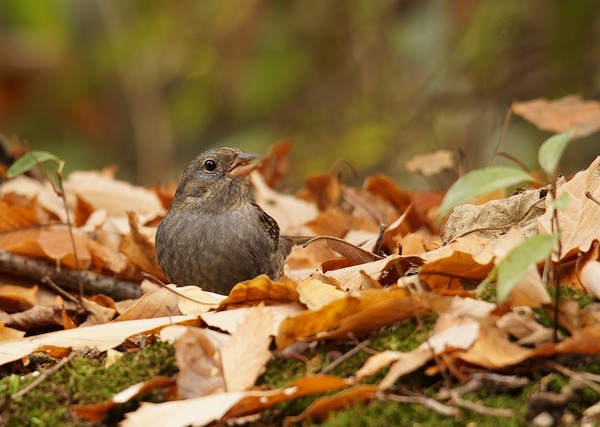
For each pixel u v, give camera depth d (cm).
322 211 1325
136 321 720
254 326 622
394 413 564
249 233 946
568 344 566
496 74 1733
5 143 1361
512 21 1700
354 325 625
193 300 749
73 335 705
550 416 549
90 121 2011
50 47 1956
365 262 883
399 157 1802
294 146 1873
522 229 802
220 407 562
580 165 1611
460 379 581
